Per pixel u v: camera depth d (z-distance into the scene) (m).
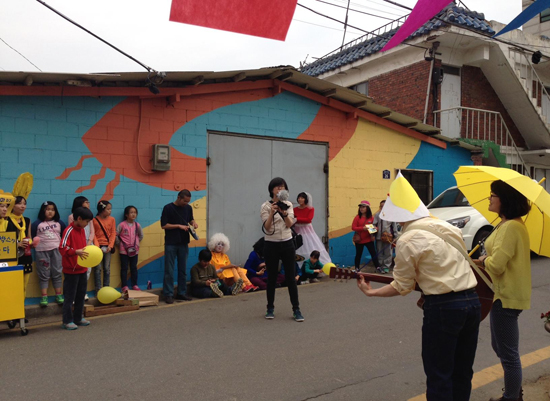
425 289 3.16
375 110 10.86
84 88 7.42
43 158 7.25
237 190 9.21
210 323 6.34
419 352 5.23
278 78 9.47
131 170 8.02
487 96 15.13
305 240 9.48
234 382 4.39
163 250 8.33
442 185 12.61
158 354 5.12
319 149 10.41
